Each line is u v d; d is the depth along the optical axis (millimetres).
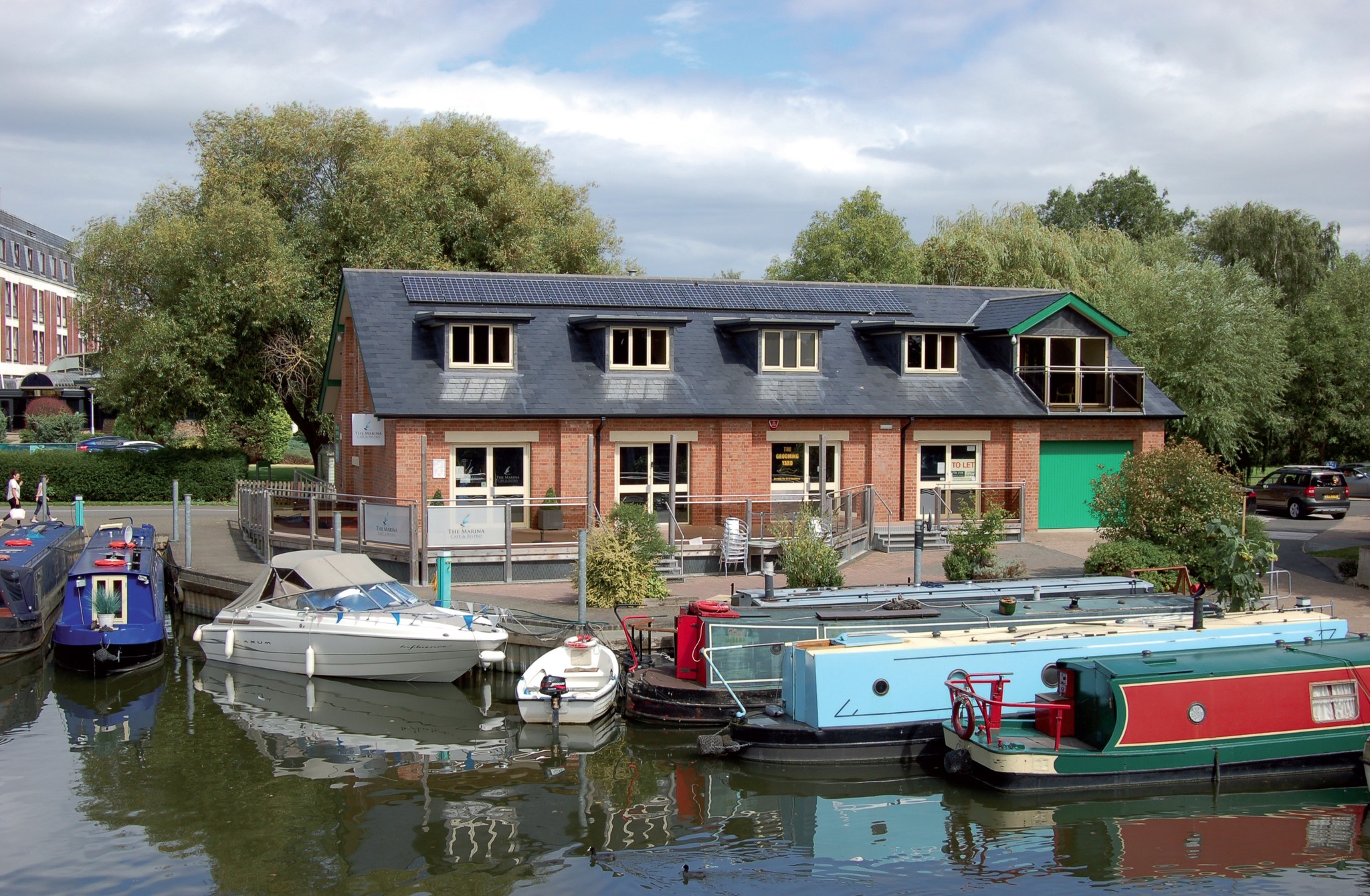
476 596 22469
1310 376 47938
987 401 30172
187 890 11461
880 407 29000
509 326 27016
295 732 17016
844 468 29203
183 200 42000
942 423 29828
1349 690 15062
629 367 27844
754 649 16953
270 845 12609
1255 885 11602
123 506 40906
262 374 40219
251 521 29281
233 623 21078
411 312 27812
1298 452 51938
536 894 11445
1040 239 44219
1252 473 54719
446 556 20797
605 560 21344
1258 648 15727
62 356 85875
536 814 13602
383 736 16781
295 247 39844
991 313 32625
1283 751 14664
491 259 44250
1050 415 30359
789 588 20172
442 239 44281
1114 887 11547
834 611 17359
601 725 17188
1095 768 14086
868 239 54875
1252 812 13625
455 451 26094
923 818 13453
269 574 21234
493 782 14703
